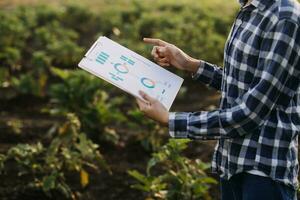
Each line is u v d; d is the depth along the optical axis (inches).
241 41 115.0
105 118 253.3
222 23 432.8
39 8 480.1
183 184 181.9
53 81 353.4
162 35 369.7
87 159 227.5
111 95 328.2
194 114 115.6
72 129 222.1
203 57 358.0
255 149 115.3
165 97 121.4
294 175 119.1
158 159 185.2
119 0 549.3
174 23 411.2
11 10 482.9
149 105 117.6
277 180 115.2
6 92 319.6
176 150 183.8
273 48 110.2
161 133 250.7
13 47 386.3
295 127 116.5
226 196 127.1
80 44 438.6
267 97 110.3
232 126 112.7
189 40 385.1
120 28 448.5
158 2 500.7
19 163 200.8
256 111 110.8
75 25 470.3
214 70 136.3
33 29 448.5
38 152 207.2
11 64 347.9
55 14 468.4
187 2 503.8
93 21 471.2
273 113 115.4
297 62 112.2
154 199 186.4
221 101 122.7
